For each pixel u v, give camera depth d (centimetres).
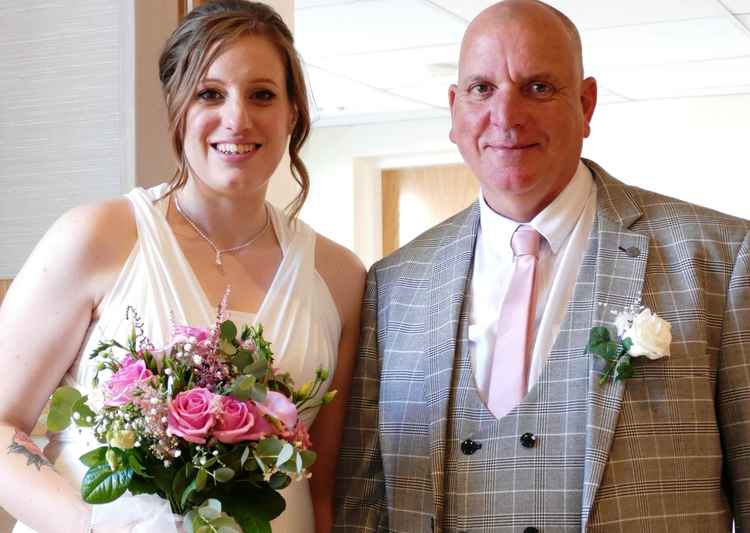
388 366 213
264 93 202
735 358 186
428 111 734
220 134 198
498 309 203
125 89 256
